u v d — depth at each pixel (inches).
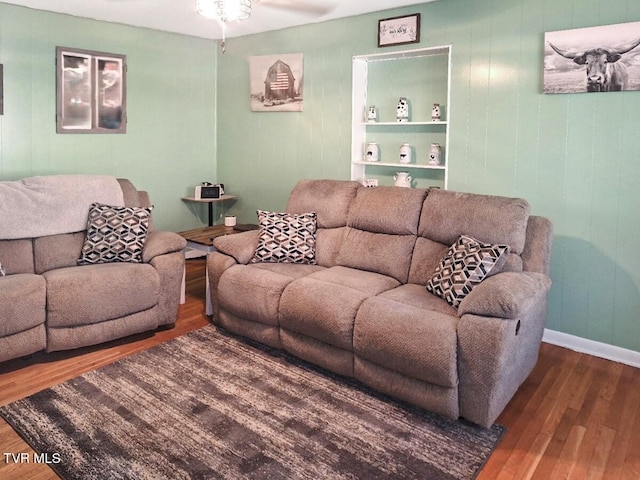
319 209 149.3
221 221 225.1
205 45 211.2
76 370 118.3
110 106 184.2
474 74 145.2
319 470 84.7
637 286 124.7
